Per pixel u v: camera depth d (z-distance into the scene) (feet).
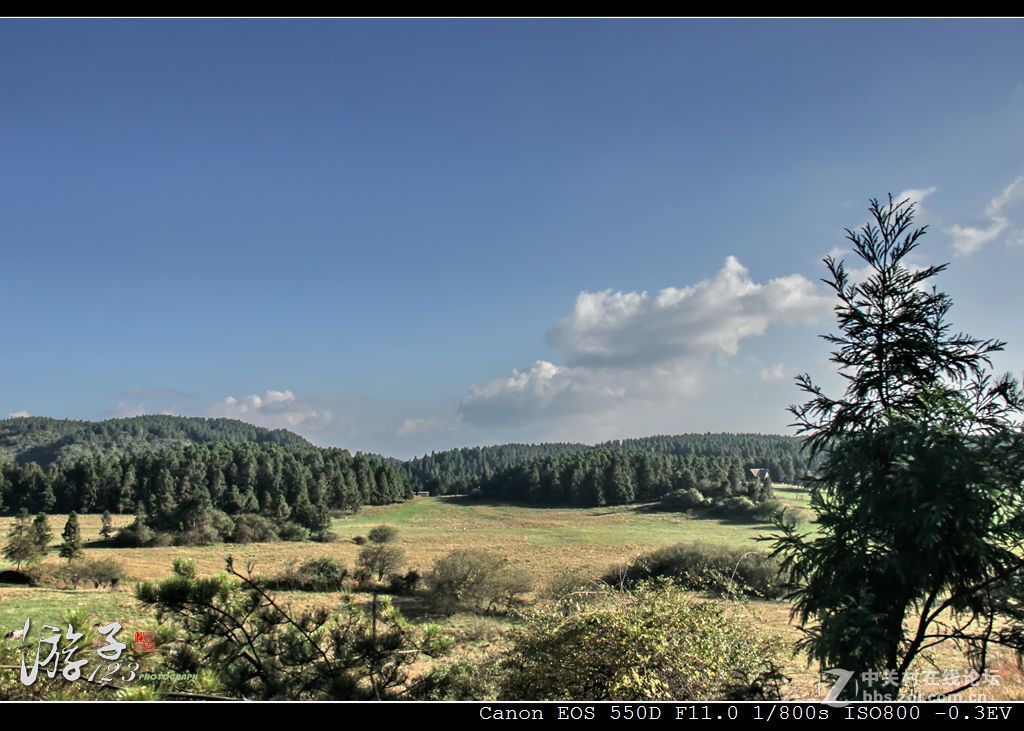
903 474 15.60
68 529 200.64
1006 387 16.65
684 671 19.97
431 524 382.01
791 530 18.40
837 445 18.34
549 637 22.11
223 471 450.71
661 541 254.47
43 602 87.76
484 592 128.57
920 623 16.69
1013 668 17.08
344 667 18.25
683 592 23.63
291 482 447.42
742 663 20.38
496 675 22.62
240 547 280.31
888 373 18.37
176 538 288.30
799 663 22.29
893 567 16.37
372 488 499.51
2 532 301.22
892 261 18.81
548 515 411.13
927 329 18.15
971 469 15.30
